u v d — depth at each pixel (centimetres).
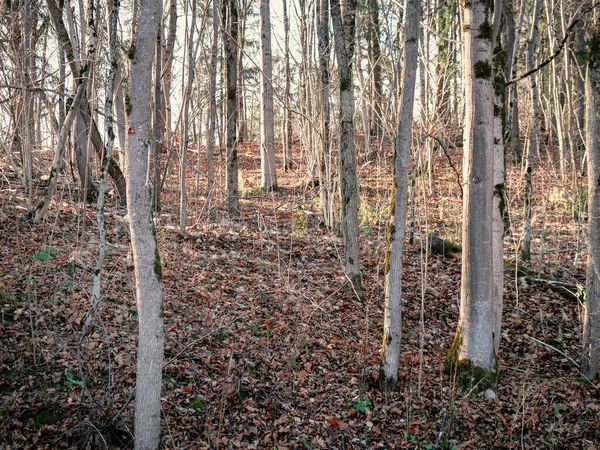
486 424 607
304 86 1270
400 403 626
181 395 562
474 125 647
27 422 473
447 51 1034
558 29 1686
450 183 1545
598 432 591
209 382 591
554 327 848
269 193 1520
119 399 519
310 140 1256
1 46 853
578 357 769
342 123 849
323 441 546
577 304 909
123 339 610
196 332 677
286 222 1205
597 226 676
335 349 721
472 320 675
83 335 513
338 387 640
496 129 695
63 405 499
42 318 573
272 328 732
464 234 677
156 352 433
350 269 883
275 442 530
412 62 579
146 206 415
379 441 564
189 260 884
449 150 1784
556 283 955
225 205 1248
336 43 820
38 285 672
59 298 657
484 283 664
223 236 1032
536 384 689
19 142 989
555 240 1182
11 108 805
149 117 410
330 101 1109
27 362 542
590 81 655
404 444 562
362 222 1220
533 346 794
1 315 595
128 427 490
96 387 530
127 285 732
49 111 848
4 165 1130
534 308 896
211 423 530
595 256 684
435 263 1055
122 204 1071
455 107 1582
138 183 409
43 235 816
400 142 592
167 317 695
